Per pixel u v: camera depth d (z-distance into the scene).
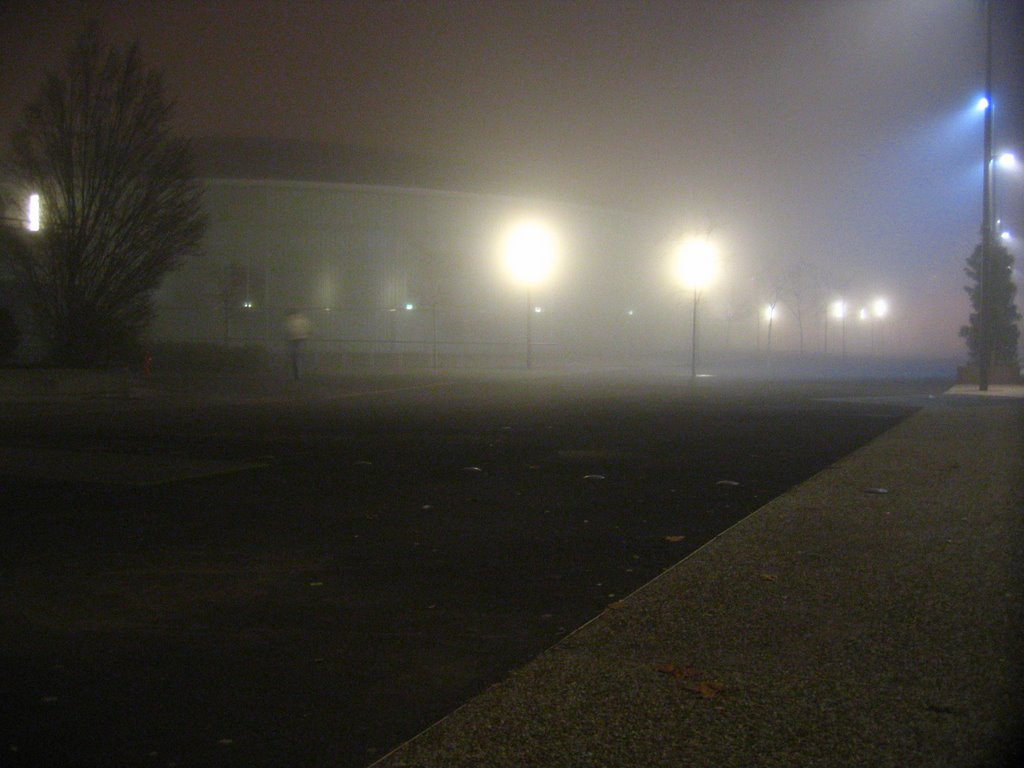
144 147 26.64
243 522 9.76
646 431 18.50
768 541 8.79
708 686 5.21
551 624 6.44
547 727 4.70
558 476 12.81
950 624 6.28
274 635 6.21
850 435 17.80
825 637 6.05
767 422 20.38
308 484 12.09
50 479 12.27
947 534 9.04
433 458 14.53
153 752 4.48
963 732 4.61
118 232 26.58
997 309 34.22
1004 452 15.10
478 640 6.11
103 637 6.17
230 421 20.19
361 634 6.23
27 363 27.09
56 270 26.19
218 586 7.39
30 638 6.15
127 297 26.73
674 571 7.75
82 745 4.55
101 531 9.30
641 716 4.83
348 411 22.97
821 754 4.38
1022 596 6.91
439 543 8.85
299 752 4.47
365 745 4.55
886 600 6.85
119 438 16.75
